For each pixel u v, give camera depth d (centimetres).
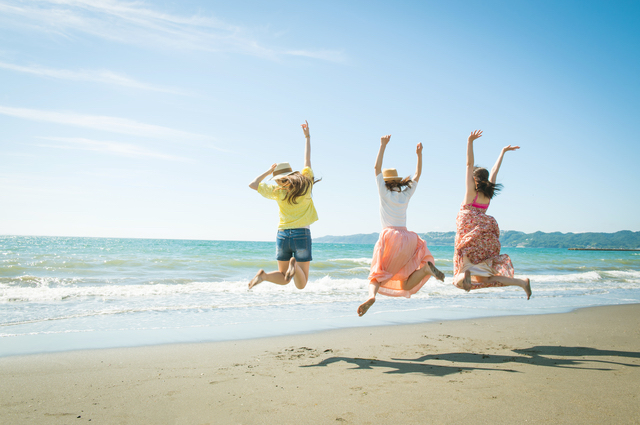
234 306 749
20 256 1805
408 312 730
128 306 719
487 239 434
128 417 254
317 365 384
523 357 416
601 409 257
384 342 493
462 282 423
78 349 434
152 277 1224
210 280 1219
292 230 429
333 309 748
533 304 867
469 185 450
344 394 293
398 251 427
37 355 407
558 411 253
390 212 444
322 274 1488
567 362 392
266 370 365
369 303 399
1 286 959
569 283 1371
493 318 680
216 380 334
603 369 363
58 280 1080
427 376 340
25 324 555
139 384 323
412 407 263
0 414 257
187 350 441
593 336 537
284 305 779
